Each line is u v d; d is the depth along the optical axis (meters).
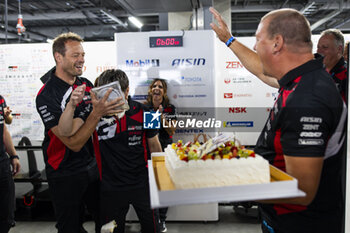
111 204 1.92
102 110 1.51
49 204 3.41
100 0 7.21
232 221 3.09
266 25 1.05
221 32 1.67
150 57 2.76
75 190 2.06
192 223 3.06
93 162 2.19
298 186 0.92
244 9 7.65
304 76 0.98
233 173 1.02
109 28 10.42
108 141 1.87
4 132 2.57
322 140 0.91
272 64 1.07
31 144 3.46
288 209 1.12
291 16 1.01
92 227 3.03
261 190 0.86
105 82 1.80
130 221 3.08
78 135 1.68
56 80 2.00
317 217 1.09
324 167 1.06
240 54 1.62
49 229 3.00
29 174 3.25
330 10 8.26
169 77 2.76
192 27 3.44
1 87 3.43
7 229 2.43
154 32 2.73
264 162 1.03
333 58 2.02
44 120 1.92
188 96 2.77
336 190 1.10
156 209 2.14
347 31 9.88
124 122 1.86
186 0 2.89
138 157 1.93
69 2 7.11
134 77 2.78
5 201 2.39
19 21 4.17
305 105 0.92
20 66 3.39
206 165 1.01
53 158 2.04
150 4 3.05
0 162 2.35
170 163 1.13
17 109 3.44
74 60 1.99
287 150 0.95
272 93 3.35
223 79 3.37
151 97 2.71
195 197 0.85
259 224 3.01
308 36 1.01
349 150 1.14
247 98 3.38
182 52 2.74
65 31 9.74
